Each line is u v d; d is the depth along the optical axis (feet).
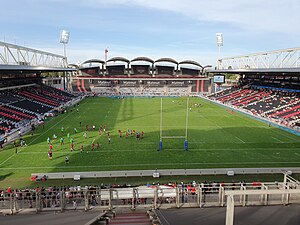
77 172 80.53
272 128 148.25
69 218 33.14
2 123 140.67
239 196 44.50
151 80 349.20
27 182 76.07
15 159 94.99
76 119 172.04
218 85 321.93
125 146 110.93
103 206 44.06
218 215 32.24
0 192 60.80
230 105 232.73
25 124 149.38
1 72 209.15
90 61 337.31
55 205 49.88
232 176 79.92
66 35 312.91
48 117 177.68
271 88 245.45
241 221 28.96
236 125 156.56
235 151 104.99
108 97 303.27
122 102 262.67
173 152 103.14
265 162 92.58
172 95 327.06
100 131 137.80
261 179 77.46
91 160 94.02
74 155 99.30
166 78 348.79
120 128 146.10
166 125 155.22
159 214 34.06
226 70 255.70
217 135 130.82
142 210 41.63
